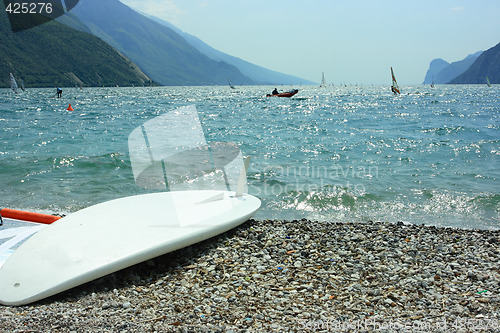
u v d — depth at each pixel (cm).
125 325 303
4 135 1623
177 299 358
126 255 387
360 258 462
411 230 580
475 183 896
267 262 444
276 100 5147
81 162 1059
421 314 330
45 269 366
